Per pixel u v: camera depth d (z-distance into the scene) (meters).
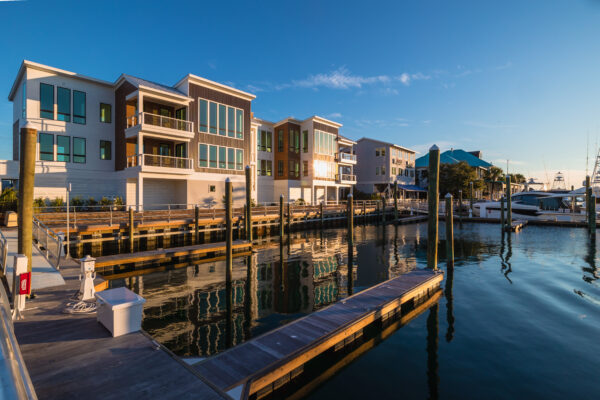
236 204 30.05
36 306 7.56
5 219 18.97
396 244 25.05
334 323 8.14
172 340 8.54
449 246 16.44
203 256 18.14
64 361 5.07
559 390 6.33
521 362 7.38
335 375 6.91
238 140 30.34
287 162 39.75
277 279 14.77
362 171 56.94
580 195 38.12
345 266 17.62
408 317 10.15
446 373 6.96
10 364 1.75
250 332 9.09
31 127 8.02
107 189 25.94
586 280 14.35
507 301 11.56
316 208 37.06
